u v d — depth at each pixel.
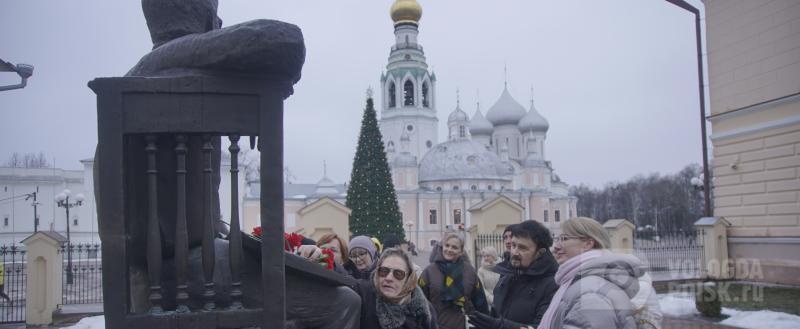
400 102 68.25
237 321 2.30
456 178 64.50
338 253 5.11
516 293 4.05
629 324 2.53
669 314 10.80
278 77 2.34
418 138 67.88
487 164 66.44
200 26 2.77
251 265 2.49
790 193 13.10
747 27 14.07
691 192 77.25
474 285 4.64
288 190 64.12
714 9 15.02
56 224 45.66
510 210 16.88
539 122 80.75
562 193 81.88
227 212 30.53
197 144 2.52
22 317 13.07
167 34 2.70
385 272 3.11
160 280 2.35
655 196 81.38
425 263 33.44
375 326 3.07
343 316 2.77
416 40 69.38
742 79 14.25
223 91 2.30
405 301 3.15
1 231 44.50
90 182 45.19
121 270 2.25
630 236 16.12
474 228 16.88
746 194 14.23
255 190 51.22
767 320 9.79
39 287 12.01
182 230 2.34
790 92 12.98
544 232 4.02
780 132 13.34
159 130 2.28
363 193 31.36
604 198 93.62
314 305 2.70
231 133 2.32
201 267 2.51
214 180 2.75
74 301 14.73
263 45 2.23
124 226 2.30
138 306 2.47
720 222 14.56
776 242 13.41
